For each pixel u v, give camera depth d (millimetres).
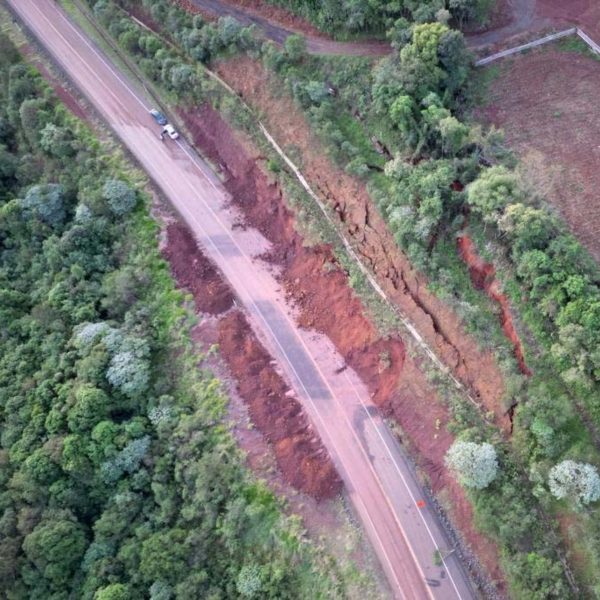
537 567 49594
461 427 56625
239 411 62938
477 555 54125
